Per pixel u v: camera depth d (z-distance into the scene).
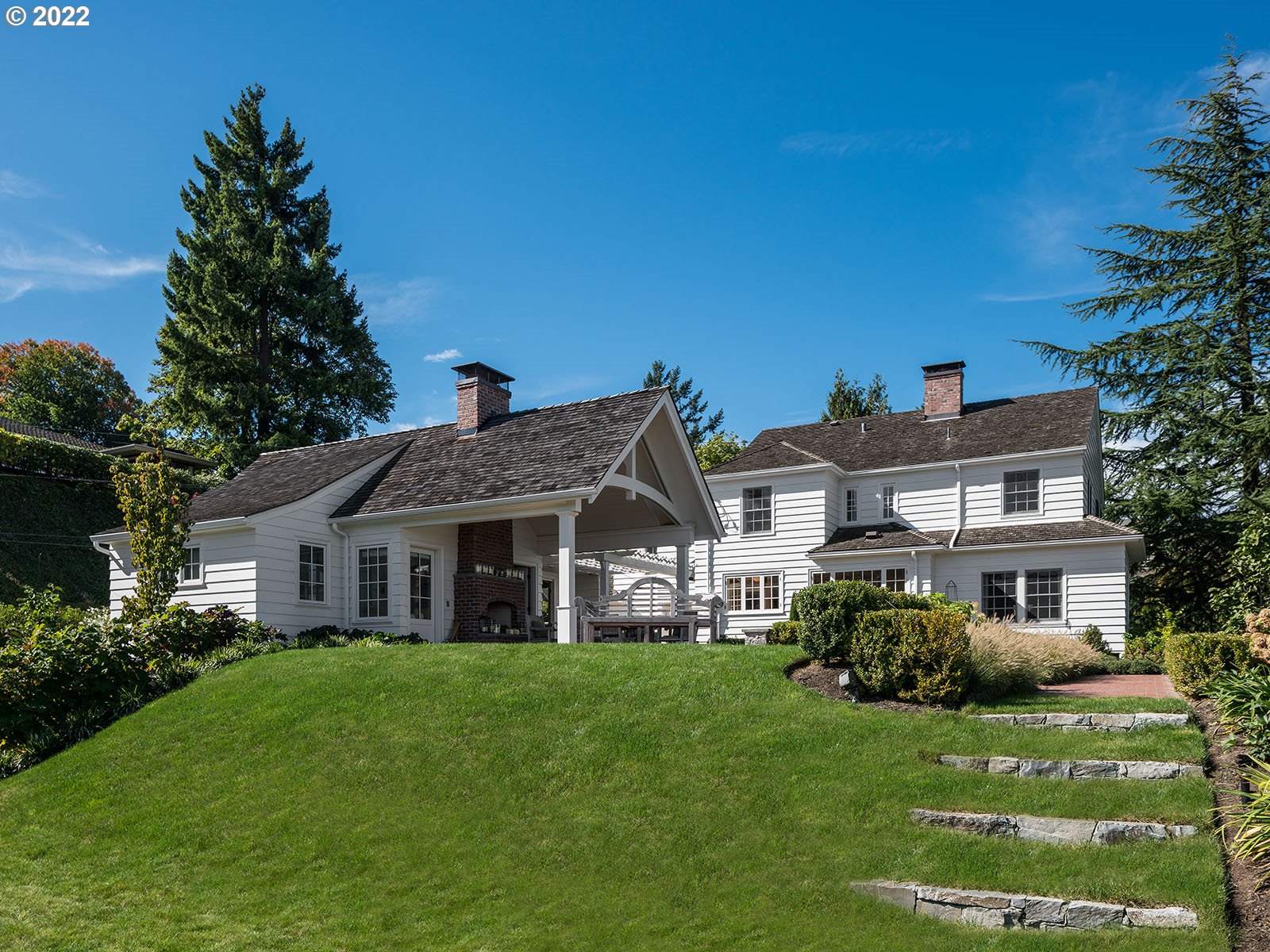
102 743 12.03
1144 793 8.13
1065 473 26.08
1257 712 8.85
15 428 40.59
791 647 13.74
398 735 11.02
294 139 43.50
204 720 12.20
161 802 10.25
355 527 20.59
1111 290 33.16
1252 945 6.05
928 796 8.54
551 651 13.87
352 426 44.00
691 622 18.53
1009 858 7.43
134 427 52.28
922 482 28.19
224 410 38.66
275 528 19.36
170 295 40.06
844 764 9.33
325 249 42.25
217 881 8.55
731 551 29.86
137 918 7.96
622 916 7.43
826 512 28.47
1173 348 30.45
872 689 11.68
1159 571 31.02
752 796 8.91
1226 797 8.04
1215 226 31.34
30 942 7.56
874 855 7.74
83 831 9.84
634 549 22.72
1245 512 28.03
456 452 21.53
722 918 7.27
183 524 18.05
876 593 12.90
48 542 28.86
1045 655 14.83
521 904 7.74
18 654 13.05
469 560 21.16
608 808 9.04
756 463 29.80
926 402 30.61
